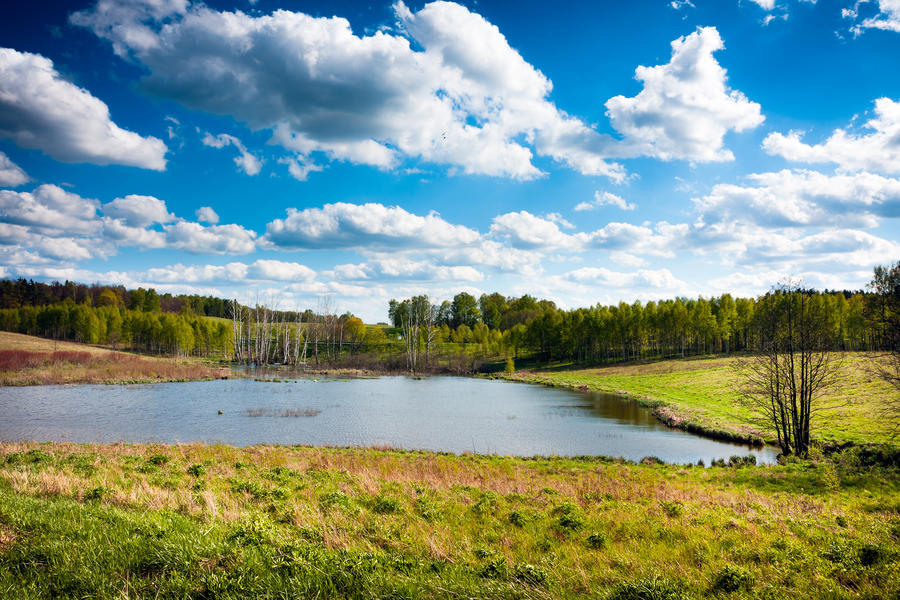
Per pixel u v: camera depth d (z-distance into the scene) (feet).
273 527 27.58
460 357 379.55
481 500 47.57
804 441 100.58
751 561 28.27
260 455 75.97
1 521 25.63
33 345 313.12
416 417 142.31
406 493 49.42
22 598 17.61
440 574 22.79
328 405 161.38
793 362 102.89
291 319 479.00
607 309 402.52
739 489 65.36
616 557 28.27
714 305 372.58
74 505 30.71
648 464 90.17
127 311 427.33
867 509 50.42
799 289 103.09
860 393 145.48
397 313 474.90
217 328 383.86
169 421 124.36
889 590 22.85
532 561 27.25
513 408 165.89
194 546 22.91
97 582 19.17
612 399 194.29
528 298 572.92
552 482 65.00
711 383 215.31
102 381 205.16
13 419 122.62
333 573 20.76
